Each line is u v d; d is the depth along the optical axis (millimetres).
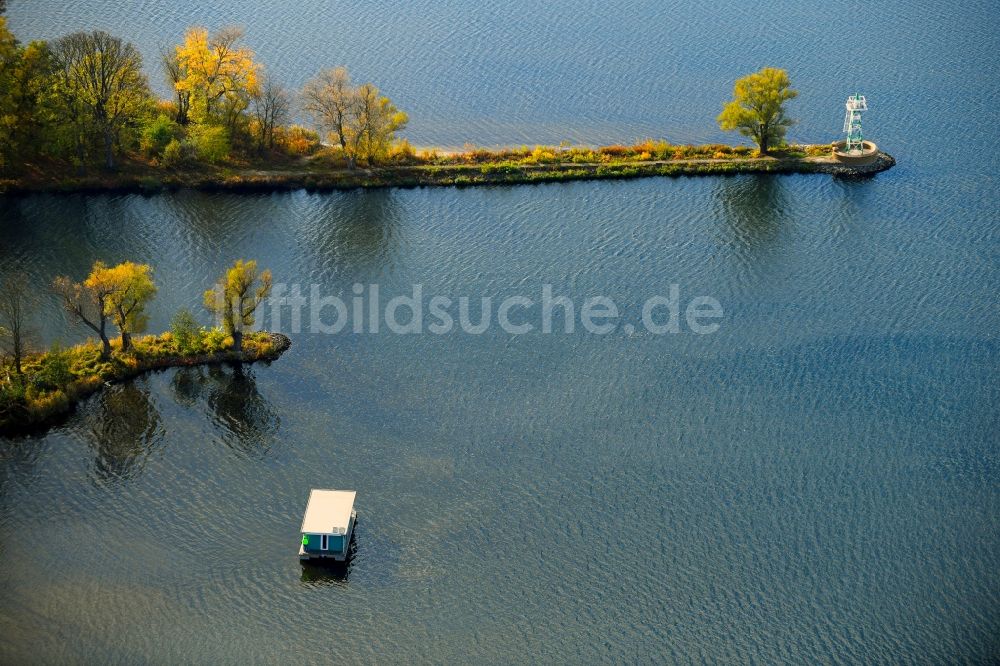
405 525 136875
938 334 167125
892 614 127188
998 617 126750
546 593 129250
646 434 150375
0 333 162375
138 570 130875
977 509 139500
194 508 138750
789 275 180000
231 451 146625
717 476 144125
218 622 125562
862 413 153625
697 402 155625
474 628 125562
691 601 128625
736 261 183375
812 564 132750
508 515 138625
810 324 169375
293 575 130875
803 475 144250
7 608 126125
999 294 175125
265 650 122812
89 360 157875
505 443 148625
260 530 136000
